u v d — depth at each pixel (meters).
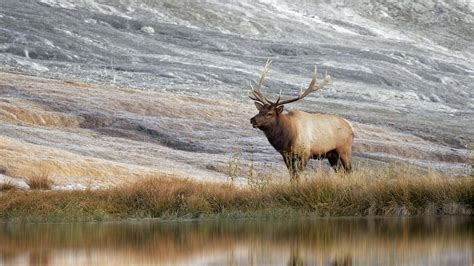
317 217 67.31
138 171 100.50
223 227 60.94
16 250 49.56
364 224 61.94
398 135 182.62
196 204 68.50
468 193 69.69
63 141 128.38
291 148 78.94
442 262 43.78
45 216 65.19
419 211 68.81
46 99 157.50
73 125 147.00
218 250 49.50
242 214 67.62
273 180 80.81
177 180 75.12
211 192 71.25
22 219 65.06
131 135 143.62
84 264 44.22
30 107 150.25
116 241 53.59
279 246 50.81
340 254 47.19
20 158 95.69
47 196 69.56
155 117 157.12
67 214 65.56
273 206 69.00
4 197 70.38
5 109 144.25
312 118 81.06
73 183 90.31
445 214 68.75
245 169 118.69
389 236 54.69
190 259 46.22
